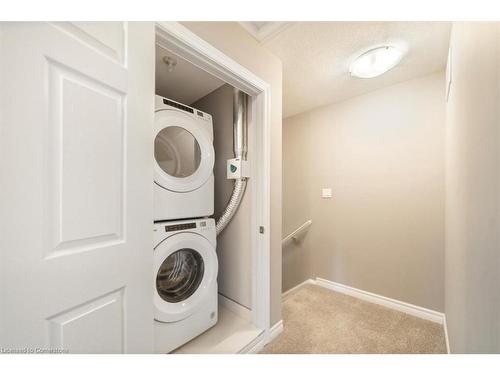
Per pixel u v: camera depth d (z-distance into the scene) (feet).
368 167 6.93
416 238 6.04
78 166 1.92
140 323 2.46
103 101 2.13
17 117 1.57
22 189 1.59
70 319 1.87
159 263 3.99
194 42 3.43
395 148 6.39
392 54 4.89
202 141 4.98
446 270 4.95
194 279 4.86
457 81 3.51
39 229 1.67
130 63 2.40
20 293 1.57
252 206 5.04
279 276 5.22
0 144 1.49
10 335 1.53
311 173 8.38
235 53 4.13
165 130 4.57
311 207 8.38
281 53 4.99
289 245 9.13
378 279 6.72
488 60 2.07
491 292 1.95
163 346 3.99
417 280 6.02
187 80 5.76
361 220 7.09
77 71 1.92
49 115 1.74
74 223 1.89
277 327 5.13
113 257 2.19
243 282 5.43
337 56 5.11
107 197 2.15
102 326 2.11
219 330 4.83
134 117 2.42
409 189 6.15
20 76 1.59
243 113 5.26
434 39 4.46
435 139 5.74
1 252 1.49
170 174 4.63
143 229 2.51
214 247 5.02
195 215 4.77
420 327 5.40
